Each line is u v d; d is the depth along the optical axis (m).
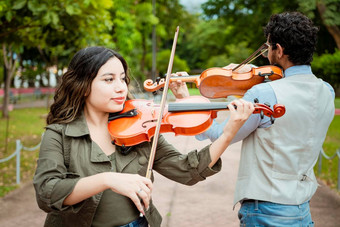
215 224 3.99
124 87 1.64
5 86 15.62
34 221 4.16
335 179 6.07
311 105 1.87
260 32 14.66
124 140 1.62
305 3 10.36
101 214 1.58
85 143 1.61
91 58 1.58
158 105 1.88
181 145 7.87
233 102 1.53
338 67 13.62
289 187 1.84
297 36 1.87
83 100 1.64
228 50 27.03
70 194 1.36
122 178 1.31
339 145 9.51
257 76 2.06
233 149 7.88
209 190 5.14
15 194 5.17
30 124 13.98
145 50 29.42
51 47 7.87
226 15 15.36
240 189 1.92
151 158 1.57
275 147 1.84
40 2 5.22
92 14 6.16
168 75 1.80
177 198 4.81
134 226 1.63
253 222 1.88
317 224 3.96
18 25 6.36
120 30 17.77
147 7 21.48
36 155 8.05
